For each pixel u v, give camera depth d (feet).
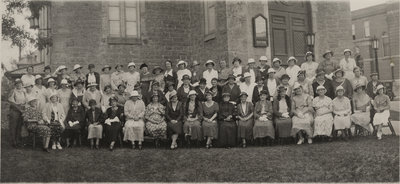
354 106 36.94
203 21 53.57
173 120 35.42
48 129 33.40
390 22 119.65
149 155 32.94
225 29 48.83
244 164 31.04
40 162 30.86
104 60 51.80
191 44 56.03
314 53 54.08
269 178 29.04
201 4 53.88
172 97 36.09
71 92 37.73
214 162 31.55
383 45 123.24
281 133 35.50
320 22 55.16
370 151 31.42
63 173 29.40
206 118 35.73
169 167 30.94
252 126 35.83
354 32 132.36
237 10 47.67
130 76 41.83
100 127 34.83
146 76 41.96
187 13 56.39
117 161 31.68
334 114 36.73
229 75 38.24
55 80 39.78
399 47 117.50
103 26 52.01
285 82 37.65
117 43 52.54
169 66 41.73
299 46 53.62
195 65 43.29
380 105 36.09
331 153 31.91
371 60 124.67
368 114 36.22
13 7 50.49
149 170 30.50
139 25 54.13
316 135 35.47
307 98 36.01
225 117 36.06
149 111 35.91
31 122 33.76
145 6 54.19
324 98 36.01
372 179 28.22
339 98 35.91
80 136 36.52
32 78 37.78
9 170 29.27
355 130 37.81
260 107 36.17
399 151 30.89
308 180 28.58
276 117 36.29
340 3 56.29
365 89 38.32
